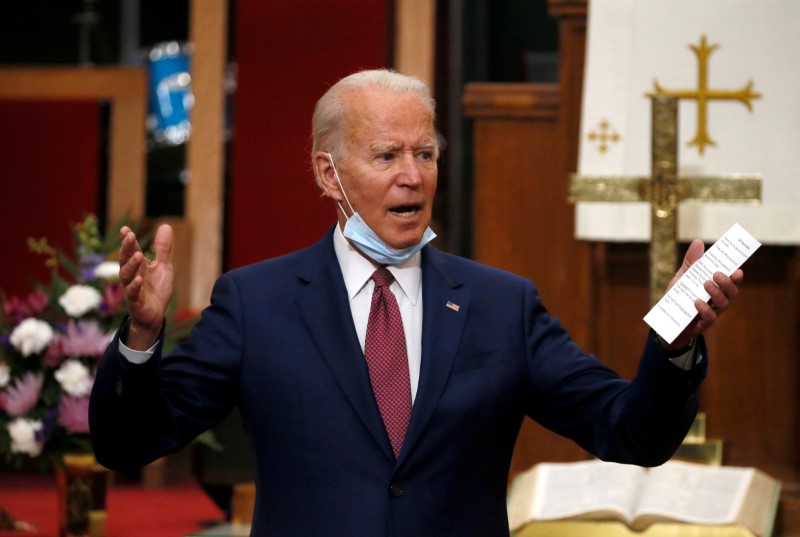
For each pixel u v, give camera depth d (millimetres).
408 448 8594
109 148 27141
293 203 25531
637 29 18344
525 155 19188
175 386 8906
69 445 15062
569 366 9047
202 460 18297
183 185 28625
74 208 26609
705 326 8070
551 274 19125
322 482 8625
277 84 25859
